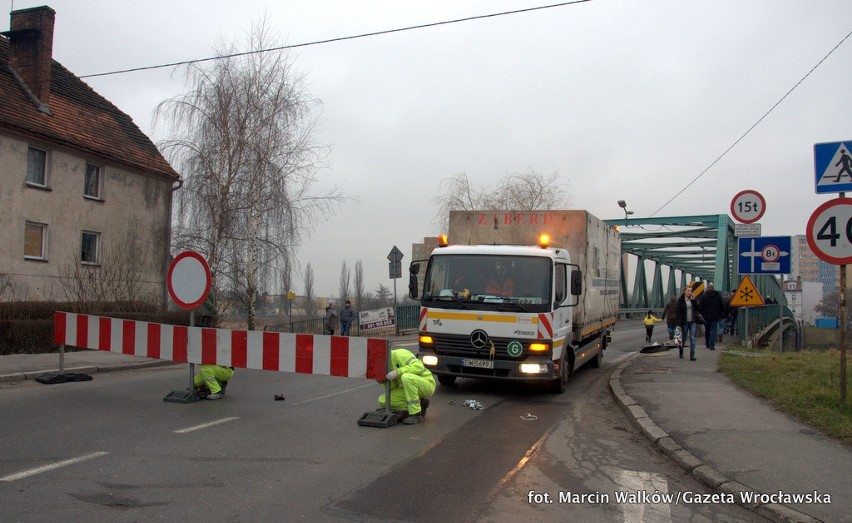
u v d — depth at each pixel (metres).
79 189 21.36
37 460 5.89
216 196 21.61
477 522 4.61
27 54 21.20
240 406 8.89
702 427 7.45
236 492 5.10
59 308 17.00
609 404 9.87
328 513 4.67
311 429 7.49
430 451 6.62
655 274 55.41
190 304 9.38
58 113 21.88
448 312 10.21
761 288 33.41
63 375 11.13
